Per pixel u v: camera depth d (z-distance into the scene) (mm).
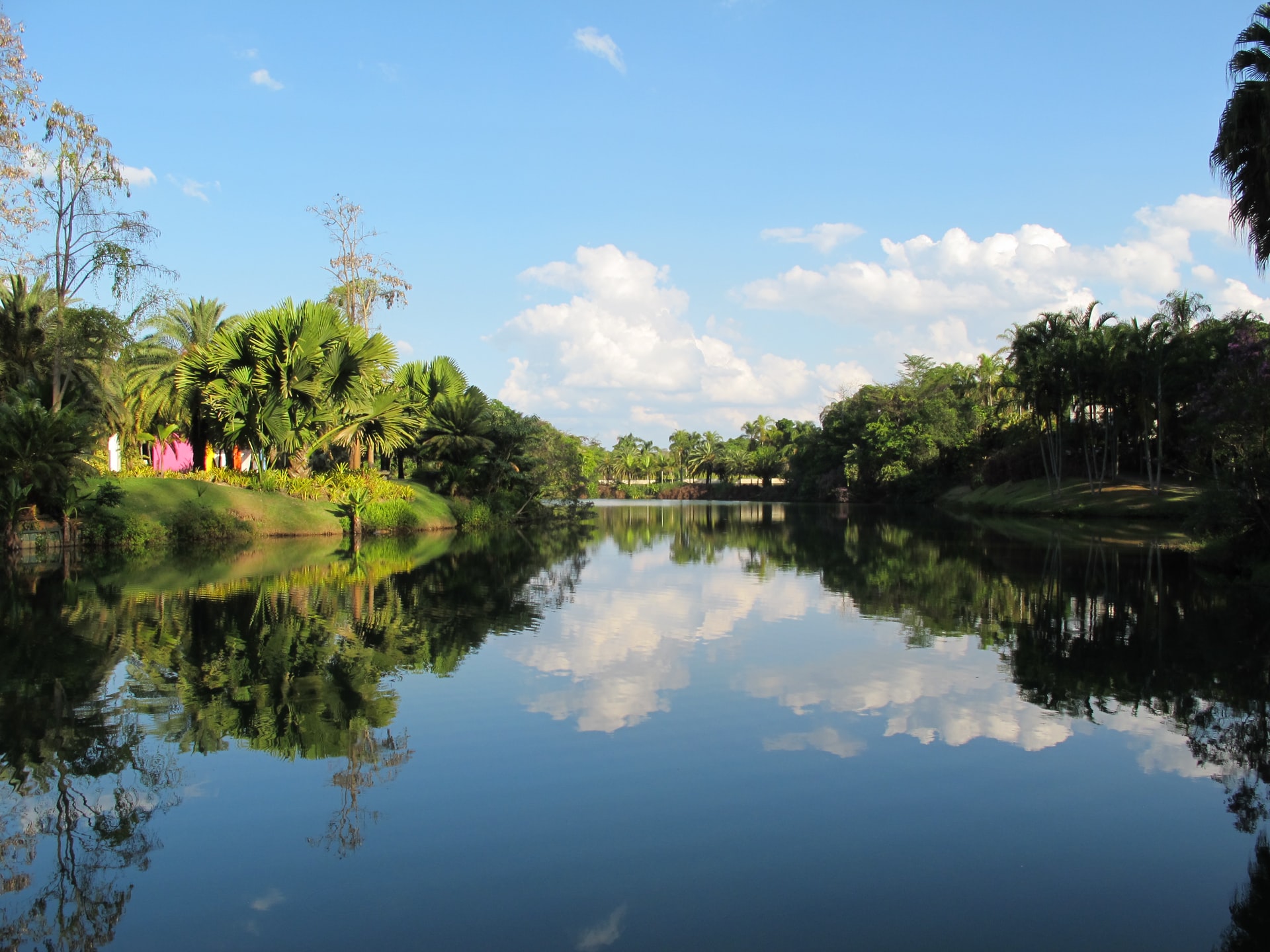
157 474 30547
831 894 4637
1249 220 15781
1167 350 41406
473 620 12953
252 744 7066
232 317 35969
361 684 8977
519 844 5242
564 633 12016
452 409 40406
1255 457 18250
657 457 135625
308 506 30188
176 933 4230
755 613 13922
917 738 7301
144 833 5387
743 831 5434
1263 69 15297
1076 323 48719
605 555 25047
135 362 33500
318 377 29891
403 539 30391
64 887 4703
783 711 8094
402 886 4707
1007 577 18688
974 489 64688
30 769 6520
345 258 40438
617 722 7711
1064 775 6438
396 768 6547
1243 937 4199
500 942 4133
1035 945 4129
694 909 4461
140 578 17500
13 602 14258
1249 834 5434
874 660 10289
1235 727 7633
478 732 7395
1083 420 50406
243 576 18109
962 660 10266
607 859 5035
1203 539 23812
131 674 9359
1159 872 4922
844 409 81500
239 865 4969
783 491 99500
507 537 32719
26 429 21062
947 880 4809
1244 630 12172
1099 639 11641
